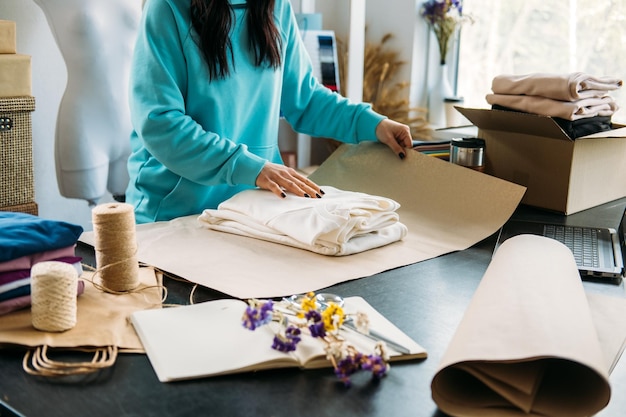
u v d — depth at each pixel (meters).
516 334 0.93
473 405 0.91
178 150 1.64
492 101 1.91
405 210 1.80
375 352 1.00
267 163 1.65
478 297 1.10
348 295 1.27
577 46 2.42
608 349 1.06
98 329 1.08
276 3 1.88
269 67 1.84
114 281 1.22
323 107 2.03
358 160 2.00
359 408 0.91
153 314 1.12
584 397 0.91
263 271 1.36
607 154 1.90
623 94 2.33
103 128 2.29
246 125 1.88
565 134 1.73
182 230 1.60
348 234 1.48
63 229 1.20
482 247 1.58
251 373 0.98
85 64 2.21
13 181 2.00
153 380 0.96
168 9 1.64
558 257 1.26
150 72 1.64
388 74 2.82
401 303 1.25
